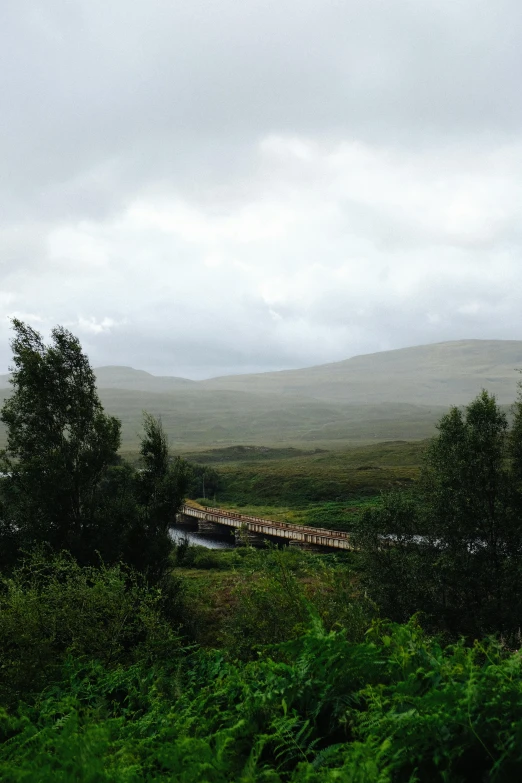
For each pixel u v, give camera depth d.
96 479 23.50
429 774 4.02
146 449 24.75
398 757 4.01
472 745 4.02
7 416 23.23
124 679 8.48
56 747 4.96
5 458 22.97
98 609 12.62
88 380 24.17
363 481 106.38
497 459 22.14
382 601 21.28
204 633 23.50
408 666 5.45
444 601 21.28
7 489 22.39
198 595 28.77
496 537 21.73
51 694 8.53
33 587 12.85
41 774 4.27
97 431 23.36
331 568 14.38
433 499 23.20
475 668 5.08
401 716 4.22
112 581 13.14
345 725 4.81
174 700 7.26
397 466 132.62
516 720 4.12
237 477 123.81
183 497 24.03
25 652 9.96
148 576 22.25
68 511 22.25
